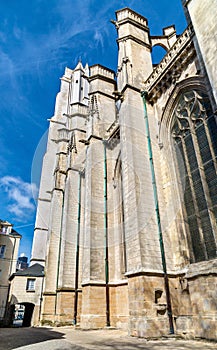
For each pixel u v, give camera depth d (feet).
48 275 88.17
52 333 44.83
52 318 81.61
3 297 119.03
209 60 38.73
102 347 26.16
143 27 72.33
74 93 176.96
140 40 68.33
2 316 114.32
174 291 38.75
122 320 49.88
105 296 53.57
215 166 39.78
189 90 48.65
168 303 37.22
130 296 39.09
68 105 176.14
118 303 52.65
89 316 50.75
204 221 39.60
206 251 38.06
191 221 41.88
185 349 24.41
